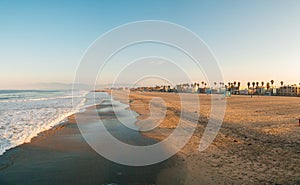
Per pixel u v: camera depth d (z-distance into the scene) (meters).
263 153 8.02
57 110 23.48
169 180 5.88
